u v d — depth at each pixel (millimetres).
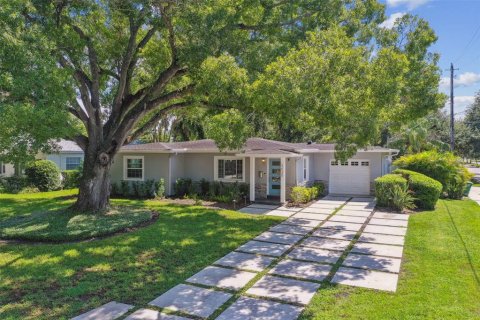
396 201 13312
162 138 29062
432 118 36469
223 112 11062
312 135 27234
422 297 5281
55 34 8156
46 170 19375
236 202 15281
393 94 7859
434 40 11312
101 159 11227
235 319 4629
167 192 17281
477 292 5445
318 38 8117
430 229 9898
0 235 8820
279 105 8164
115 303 5098
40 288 5637
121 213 11320
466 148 40406
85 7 8227
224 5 9156
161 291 5562
